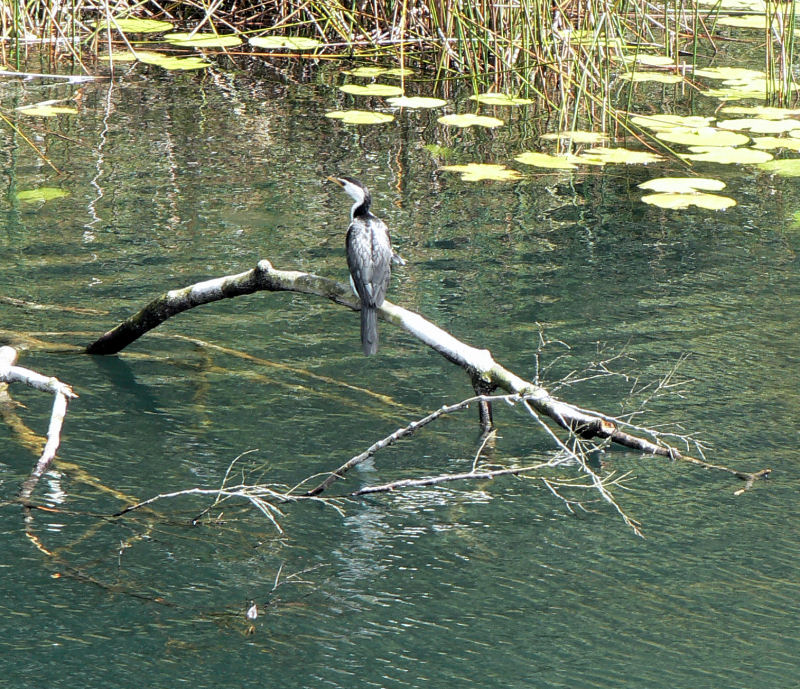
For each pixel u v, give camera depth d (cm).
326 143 1419
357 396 827
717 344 917
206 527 660
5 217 1136
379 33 1859
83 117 1475
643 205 1250
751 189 1310
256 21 2022
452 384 851
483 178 1299
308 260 1053
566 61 1530
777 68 1803
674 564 638
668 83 1731
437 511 688
